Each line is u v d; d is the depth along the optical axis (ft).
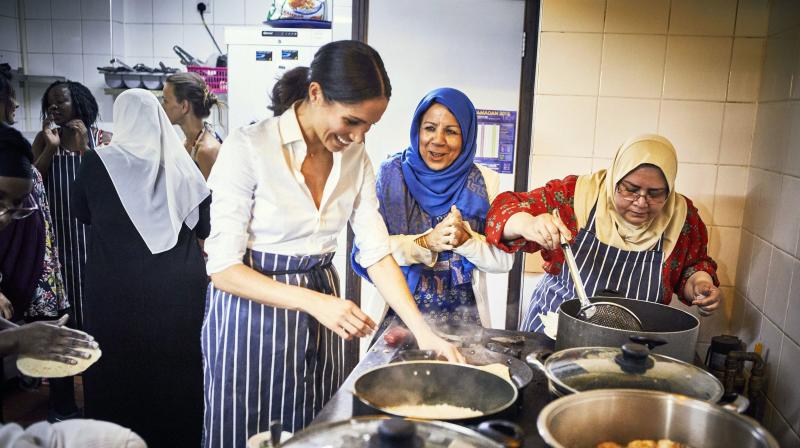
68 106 8.95
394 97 9.34
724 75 7.11
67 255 9.05
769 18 6.87
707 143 7.25
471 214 6.62
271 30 10.44
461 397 3.61
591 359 3.43
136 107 6.70
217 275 4.67
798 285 5.41
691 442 2.93
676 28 7.08
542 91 7.37
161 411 7.03
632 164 5.53
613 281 5.97
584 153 7.44
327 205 5.11
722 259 7.41
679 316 4.51
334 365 5.50
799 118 5.68
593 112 7.35
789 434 5.40
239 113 10.70
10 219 5.23
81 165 6.78
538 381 3.97
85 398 7.07
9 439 2.65
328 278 5.25
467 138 6.55
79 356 4.13
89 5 13.21
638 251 5.92
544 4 7.20
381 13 9.16
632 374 3.27
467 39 9.13
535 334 4.94
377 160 9.55
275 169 4.75
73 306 9.10
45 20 13.34
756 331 6.54
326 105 4.46
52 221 9.02
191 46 13.67
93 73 13.44
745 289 6.98
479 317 6.49
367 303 9.80
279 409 5.07
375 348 4.54
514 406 3.30
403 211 6.58
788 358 5.56
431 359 4.05
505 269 6.30
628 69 7.22
